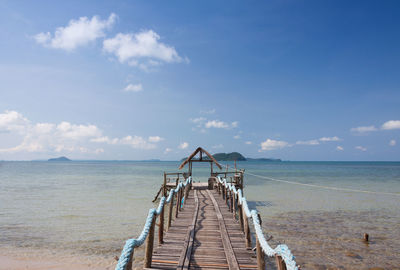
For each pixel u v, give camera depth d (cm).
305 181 4753
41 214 1753
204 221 1041
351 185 3947
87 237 1248
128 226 1455
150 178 5250
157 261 638
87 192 2942
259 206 2131
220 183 1895
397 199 2481
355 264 949
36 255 1010
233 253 681
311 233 1344
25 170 9069
